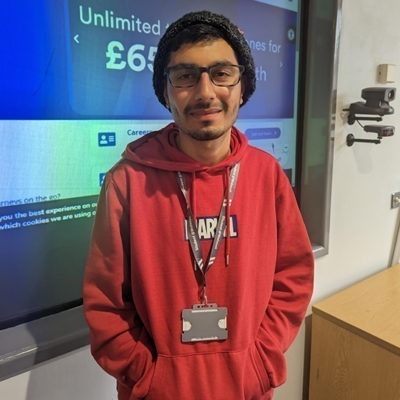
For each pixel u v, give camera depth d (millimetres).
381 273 1971
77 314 1083
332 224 1721
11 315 1012
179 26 752
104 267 824
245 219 863
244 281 848
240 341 849
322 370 1632
